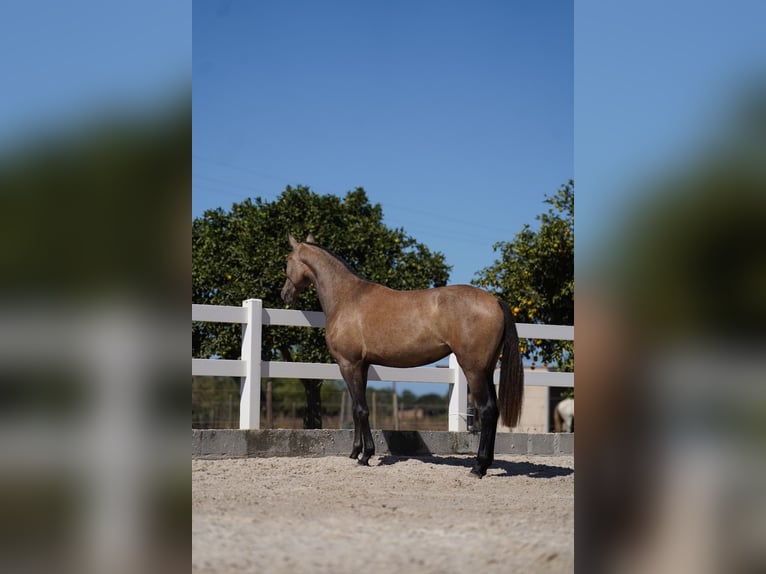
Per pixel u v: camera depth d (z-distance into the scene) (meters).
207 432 6.84
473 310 6.31
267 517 4.12
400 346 6.57
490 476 6.42
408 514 4.41
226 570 2.90
